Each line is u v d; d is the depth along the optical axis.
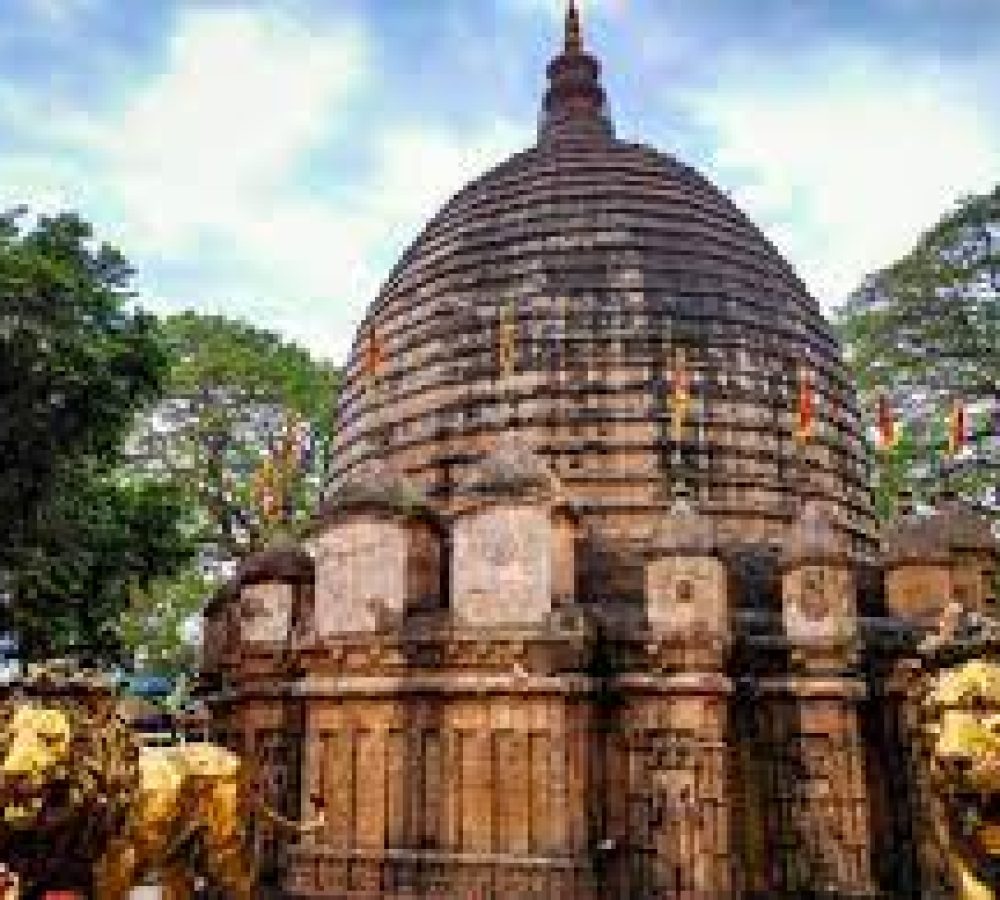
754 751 19.50
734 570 22.30
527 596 19.42
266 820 18.14
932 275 35.50
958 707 8.34
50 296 19.09
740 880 18.39
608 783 18.70
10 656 20.42
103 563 20.61
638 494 23.72
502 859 17.97
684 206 29.22
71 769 8.81
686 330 25.88
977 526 22.91
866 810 19.00
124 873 10.02
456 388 26.11
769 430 25.33
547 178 29.97
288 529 31.92
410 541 21.00
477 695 19.05
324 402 43.03
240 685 22.86
